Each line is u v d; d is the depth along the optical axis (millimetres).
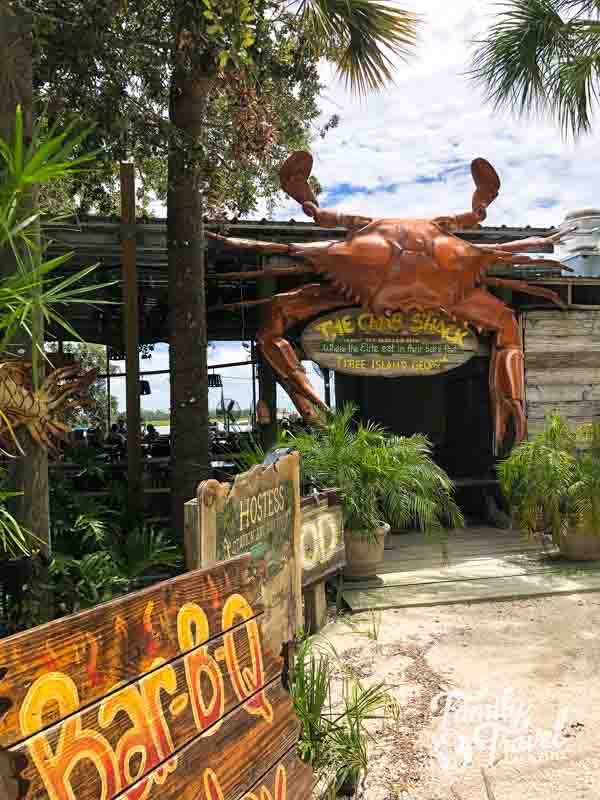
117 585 4355
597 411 8266
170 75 5895
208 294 8969
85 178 6727
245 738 1802
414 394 11688
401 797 2855
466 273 7566
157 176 8602
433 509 6230
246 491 3480
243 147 5961
